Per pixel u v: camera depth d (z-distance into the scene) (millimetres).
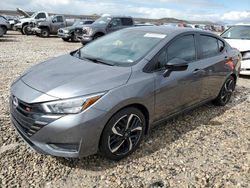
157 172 3281
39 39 21109
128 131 3445
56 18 23562
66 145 3016
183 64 3807
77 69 3580
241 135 4348
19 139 3793
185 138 4148
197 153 3742
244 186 3102
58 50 14086
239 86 7352
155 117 3840
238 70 5828
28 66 8711
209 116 5086
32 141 3098
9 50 12719
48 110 2973
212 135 4301
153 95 3635
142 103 3482
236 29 9461
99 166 3330
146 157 3576
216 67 4949
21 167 3211
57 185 2973
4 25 19000
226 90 5609
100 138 3182
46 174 3127
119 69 3551
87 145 3051
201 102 4871
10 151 3500
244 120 4973
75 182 3037
